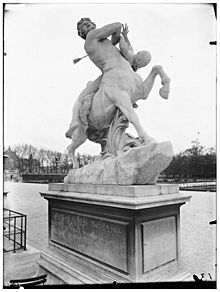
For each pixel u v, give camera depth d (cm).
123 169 219
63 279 245
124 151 237
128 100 244
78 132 296
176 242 232
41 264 284
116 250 210
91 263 234
